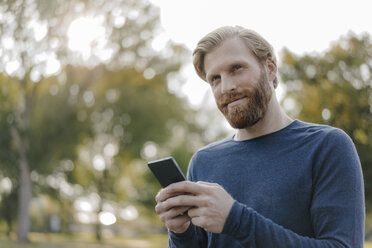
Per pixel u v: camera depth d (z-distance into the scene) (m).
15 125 20.42
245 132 1.64
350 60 11.07
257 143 1.57
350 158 1.34
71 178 23.91
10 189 23.41
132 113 22.64
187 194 1.25
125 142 23.31
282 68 11.60
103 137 23.38
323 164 1.37
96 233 28.75
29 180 21.50
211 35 1.54
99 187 25.55
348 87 10.78
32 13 15.91
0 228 28.70
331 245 1.20
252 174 1.51
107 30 19.08
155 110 22.92
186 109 25.69
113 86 21.73
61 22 16.69
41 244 21.03
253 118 1.48
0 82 18.91
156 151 25.66
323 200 1.31
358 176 1.33
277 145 1.51
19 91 19.45
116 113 22.59
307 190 1.38
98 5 17.78
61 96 20.42
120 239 31.78
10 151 21.23
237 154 1.61
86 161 24.52
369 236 16.66
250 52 1.50
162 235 40.66
